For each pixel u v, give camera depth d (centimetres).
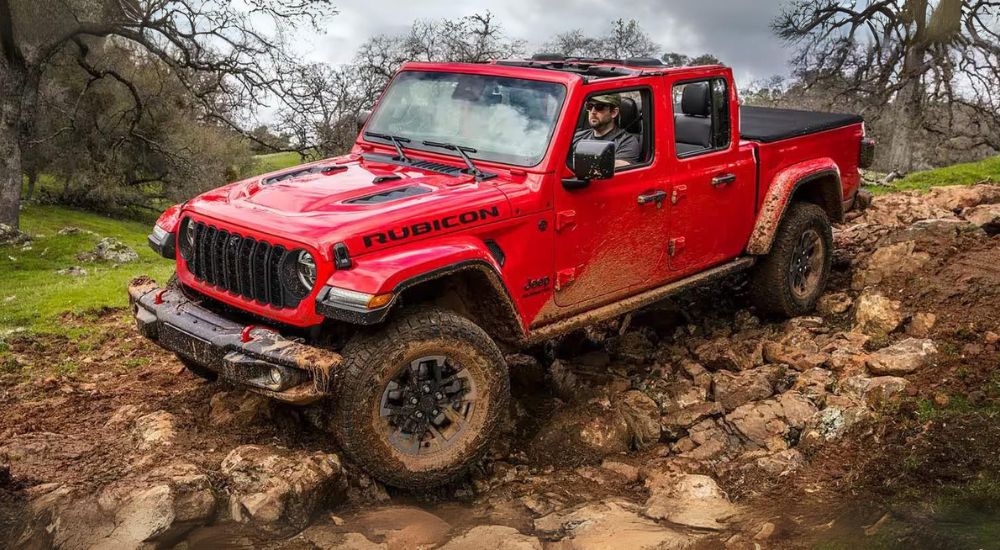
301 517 404
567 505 455
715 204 588
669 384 583
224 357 417
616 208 519
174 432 462
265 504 394
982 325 567
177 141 4050
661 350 649
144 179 4206
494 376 448
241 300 443
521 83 511
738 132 601
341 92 2972
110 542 372
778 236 644
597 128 562
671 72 546
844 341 591
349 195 456
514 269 475
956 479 432
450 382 442
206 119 3231
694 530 414
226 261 446
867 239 802
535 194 476
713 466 490
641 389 582
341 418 413
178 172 4059
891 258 675
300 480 407
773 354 593
